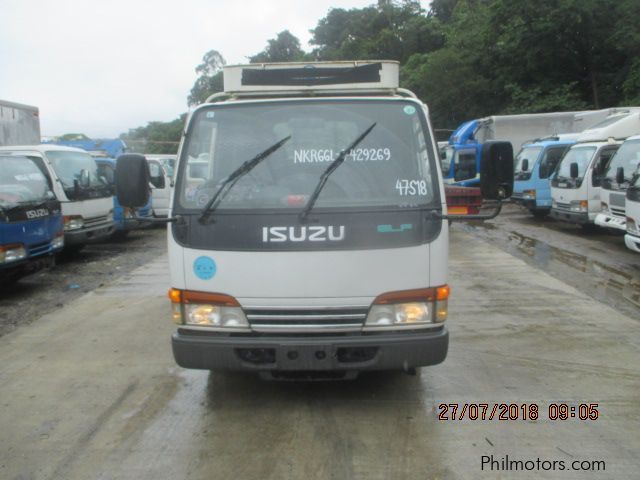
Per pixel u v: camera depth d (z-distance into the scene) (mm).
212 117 4254
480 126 22266
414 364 3979
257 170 4105
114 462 3736
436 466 3635
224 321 4023
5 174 8242
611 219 11570
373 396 4656
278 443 3934
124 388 4930
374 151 4125
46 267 8672
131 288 8789
